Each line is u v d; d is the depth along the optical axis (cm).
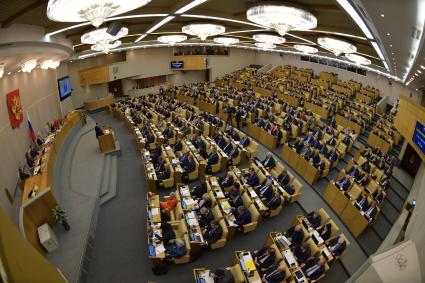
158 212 1004
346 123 2130
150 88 3222
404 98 1523
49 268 159
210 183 1200
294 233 928
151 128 1775
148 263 909
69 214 1054
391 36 656
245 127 2078
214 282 756
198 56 3422
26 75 1528
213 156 1403
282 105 2319
